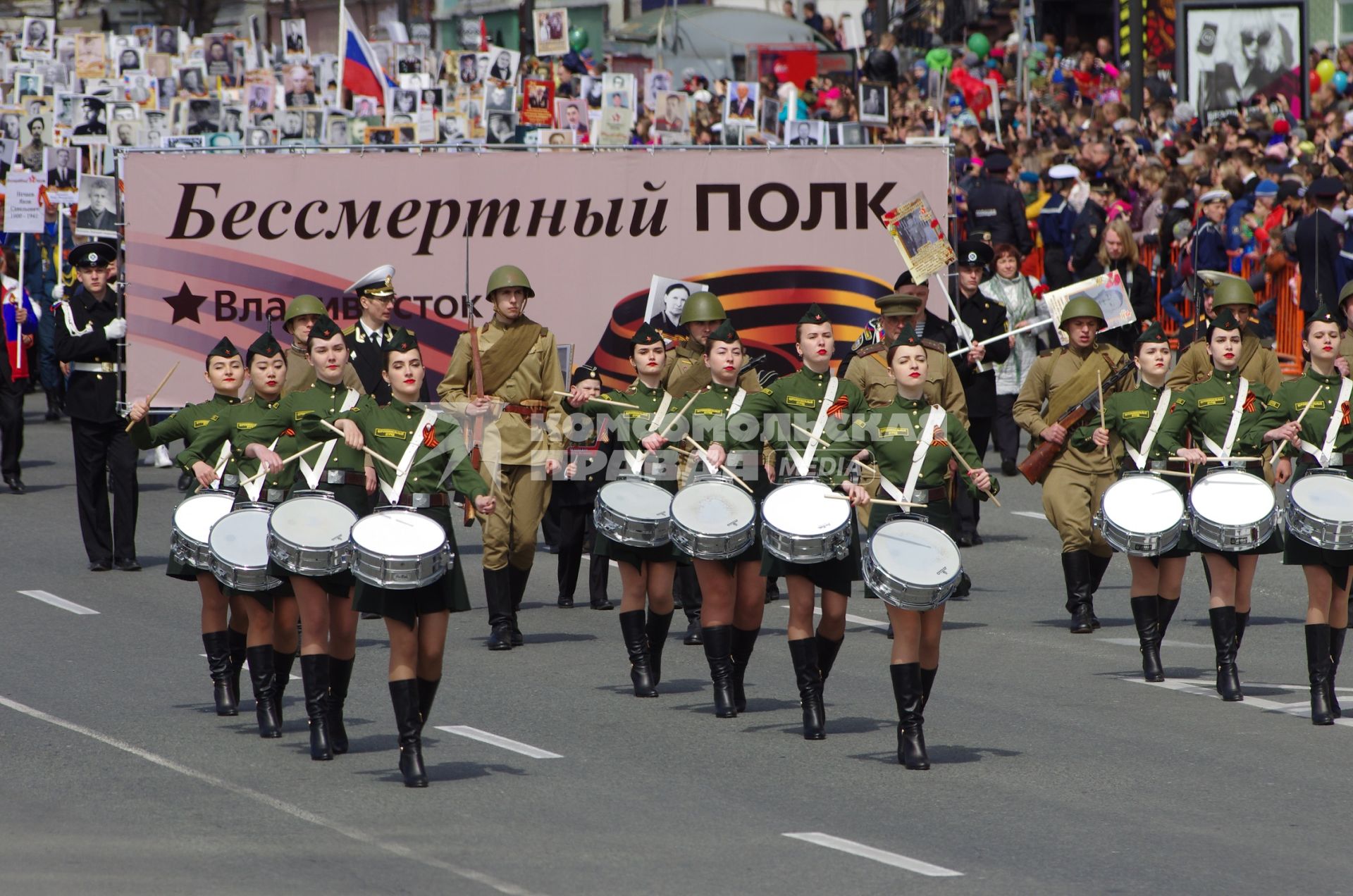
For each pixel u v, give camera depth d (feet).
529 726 104.88
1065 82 338.54
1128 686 115.24
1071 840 81.46
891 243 173.06
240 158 176.45
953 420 100.89
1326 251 204.64
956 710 108.68
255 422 106.52
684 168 173.68
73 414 158.71
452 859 78.38
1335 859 78.33
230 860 78.23
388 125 259.39
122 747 99.55
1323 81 309.63
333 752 97.09
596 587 144.05
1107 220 229.86
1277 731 102.94
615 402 118.62
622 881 75.36
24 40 345.92
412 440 97.76
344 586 95.45
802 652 101.55
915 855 79.10
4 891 73.41
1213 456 119.34
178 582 154.71
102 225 205.16
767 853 79.36
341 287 176.86
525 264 175.32
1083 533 132.46
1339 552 104.12
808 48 375.04
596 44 437.58
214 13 537.65
